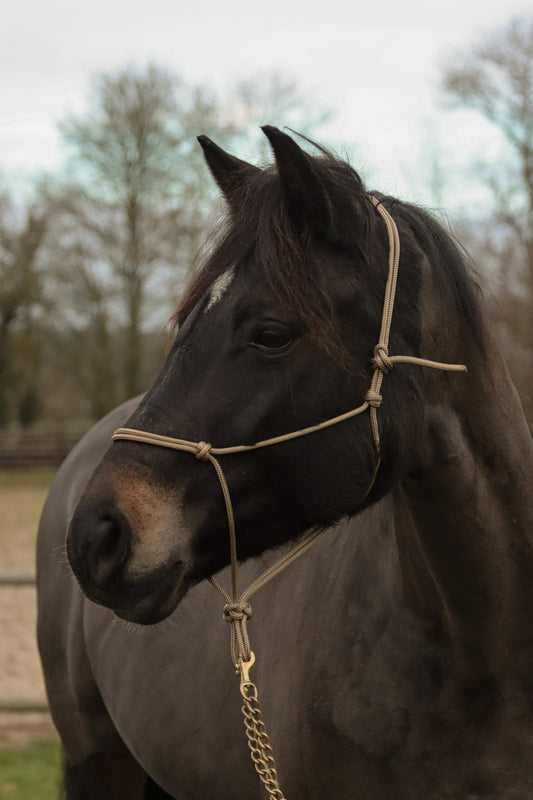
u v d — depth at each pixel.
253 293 1.40
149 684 2.16
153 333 18.61
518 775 1.54
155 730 2.14
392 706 1.59
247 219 1.47
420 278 1.51
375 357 1.42
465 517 1.54
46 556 2.84
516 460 1.61
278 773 1.73
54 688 2.76
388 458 1.45
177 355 1.46
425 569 1.58
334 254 1.44
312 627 1.74
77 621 2.59
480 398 1.58
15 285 20.80
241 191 1.54
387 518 1.71
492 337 1.64
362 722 1.60
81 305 19.50
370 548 1.73
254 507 1.44
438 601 1.57
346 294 1.41
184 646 2.07
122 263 18.41
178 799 2.24
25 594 8.78
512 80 14.47
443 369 1.51
